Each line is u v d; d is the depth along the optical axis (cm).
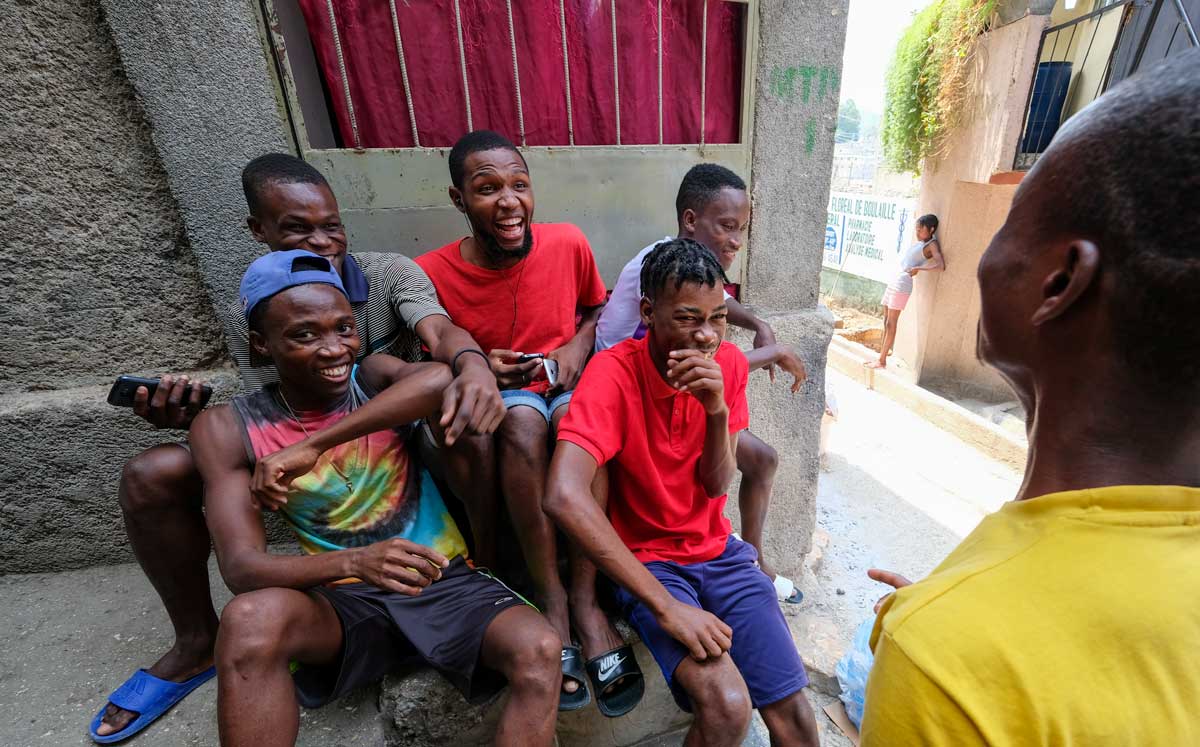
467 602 136
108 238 175
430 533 149
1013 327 52
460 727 147
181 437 191
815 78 208
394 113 183
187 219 170
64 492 186
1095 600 44
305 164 156
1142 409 45
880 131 607
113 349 185
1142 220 40
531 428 149
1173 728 42
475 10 180
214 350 193
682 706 136
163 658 147
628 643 154
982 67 481
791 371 202
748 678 144
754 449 198
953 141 525
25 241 169
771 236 224
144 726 138
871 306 828
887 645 49
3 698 147
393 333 170
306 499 137
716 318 130
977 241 518
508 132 194
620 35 194
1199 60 41
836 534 320
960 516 341
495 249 166
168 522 137
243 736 105
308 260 128
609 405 138
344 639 128
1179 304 39
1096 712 42
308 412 137
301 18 173
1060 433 50
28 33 154
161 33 153
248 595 112
